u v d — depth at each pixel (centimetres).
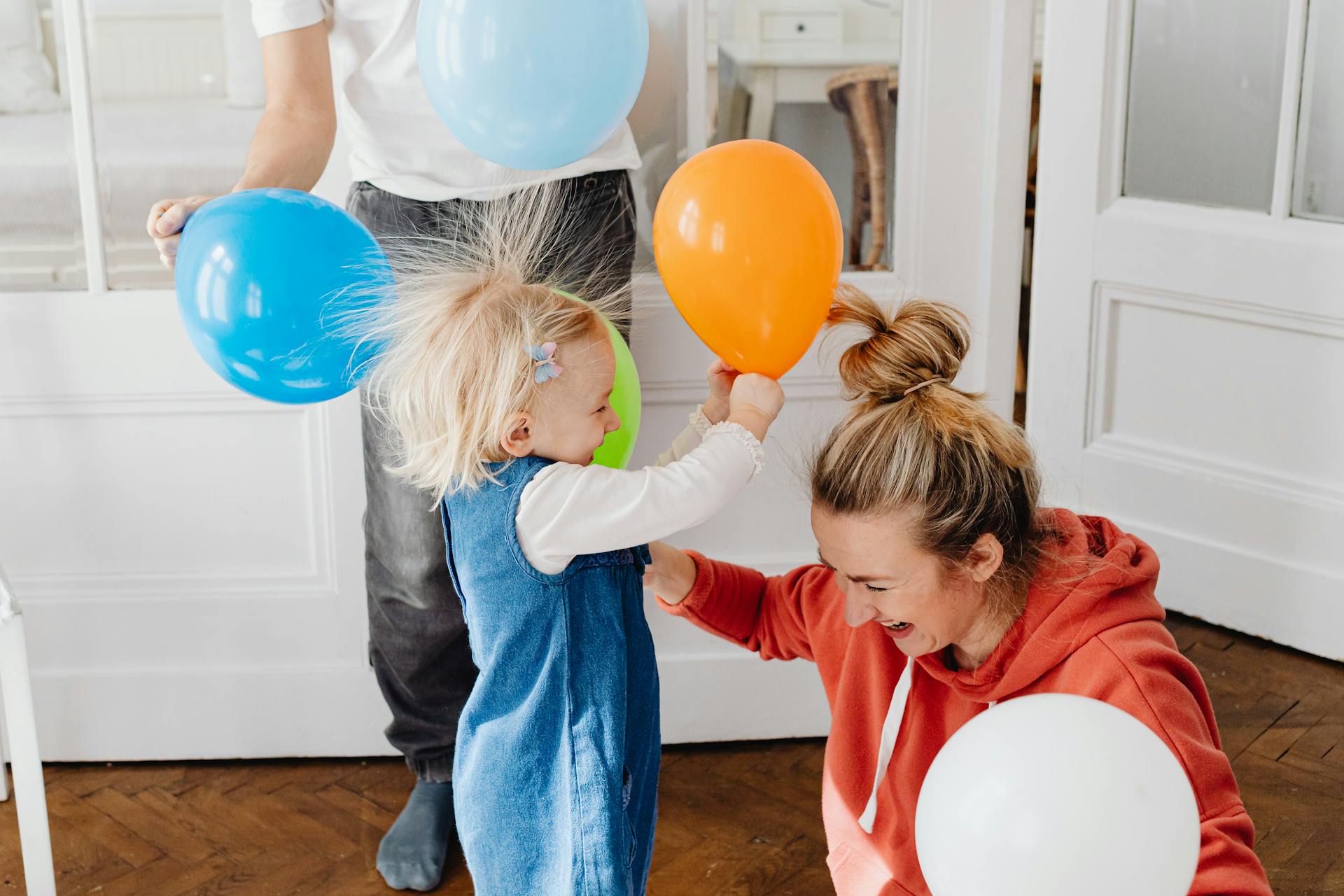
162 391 194
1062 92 242
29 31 182
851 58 192
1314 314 224
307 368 121
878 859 131
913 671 129
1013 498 113
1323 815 192
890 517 110
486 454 121
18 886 181
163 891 180
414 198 158
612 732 120
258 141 144
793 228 110
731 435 118
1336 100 218
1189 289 237
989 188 193
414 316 121
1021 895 90
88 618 203
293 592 204
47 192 188
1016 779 91
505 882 125
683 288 114
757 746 213
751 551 205
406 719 186
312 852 188
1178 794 91
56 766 209
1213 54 227
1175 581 254
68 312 191
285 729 209
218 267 117
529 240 143
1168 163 238
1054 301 255
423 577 173
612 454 137
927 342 116
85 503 199
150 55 184
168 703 206
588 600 122
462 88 124
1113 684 110
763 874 182
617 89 127
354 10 152
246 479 200
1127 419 256
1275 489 238
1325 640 236
